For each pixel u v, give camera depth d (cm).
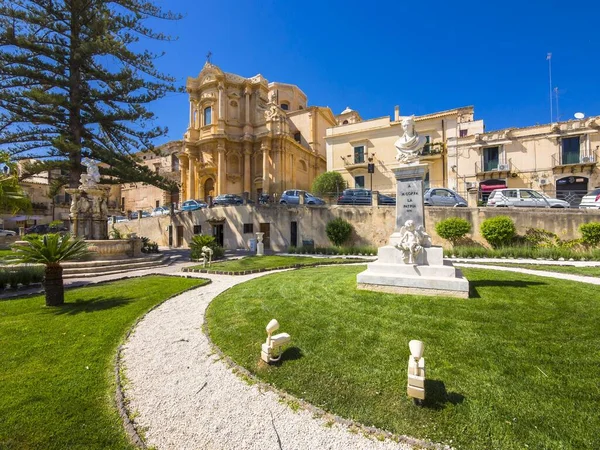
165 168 4419
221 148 3431
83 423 284
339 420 273
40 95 1467
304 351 404
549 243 1451
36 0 1593
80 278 1127
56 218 3772
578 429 243
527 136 2436
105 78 1717
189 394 330
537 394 288
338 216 1947
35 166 1686
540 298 568
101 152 1744
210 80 3550
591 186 2238
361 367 354
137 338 491
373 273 662
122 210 4609
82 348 454
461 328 441
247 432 268
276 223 2167
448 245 1617
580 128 2295
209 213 2484
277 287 775
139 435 269
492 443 235
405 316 496
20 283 924
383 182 2961
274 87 4225
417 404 282
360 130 3083
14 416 291
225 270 1162
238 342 452
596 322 452
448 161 2669
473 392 295
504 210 1556
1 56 1495
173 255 1902
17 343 471
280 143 3438
